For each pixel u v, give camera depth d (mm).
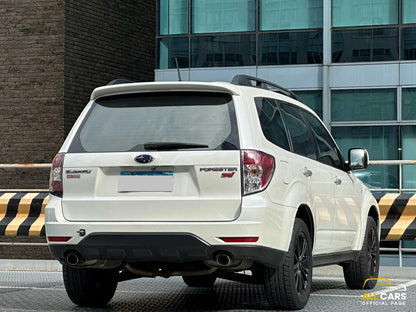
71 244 8078
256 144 7914
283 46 24953
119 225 7914
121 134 8133
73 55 25391
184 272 8500
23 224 14477
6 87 25391
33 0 25234
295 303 8391
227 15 25406
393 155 23828
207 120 7988
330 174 9711
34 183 25188
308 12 24828
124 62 27625
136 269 8594
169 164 7855
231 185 7754
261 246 7738
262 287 11211
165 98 8180
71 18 25312
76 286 8844
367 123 24016
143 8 28688
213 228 7703
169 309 8867
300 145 9078
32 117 25188
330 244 9539
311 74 24656
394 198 13562
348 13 24281
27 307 8891
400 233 13406
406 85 23891
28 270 14164
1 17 25453
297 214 8703
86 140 8234
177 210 7816
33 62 25188
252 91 8438
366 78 24094
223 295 10242
